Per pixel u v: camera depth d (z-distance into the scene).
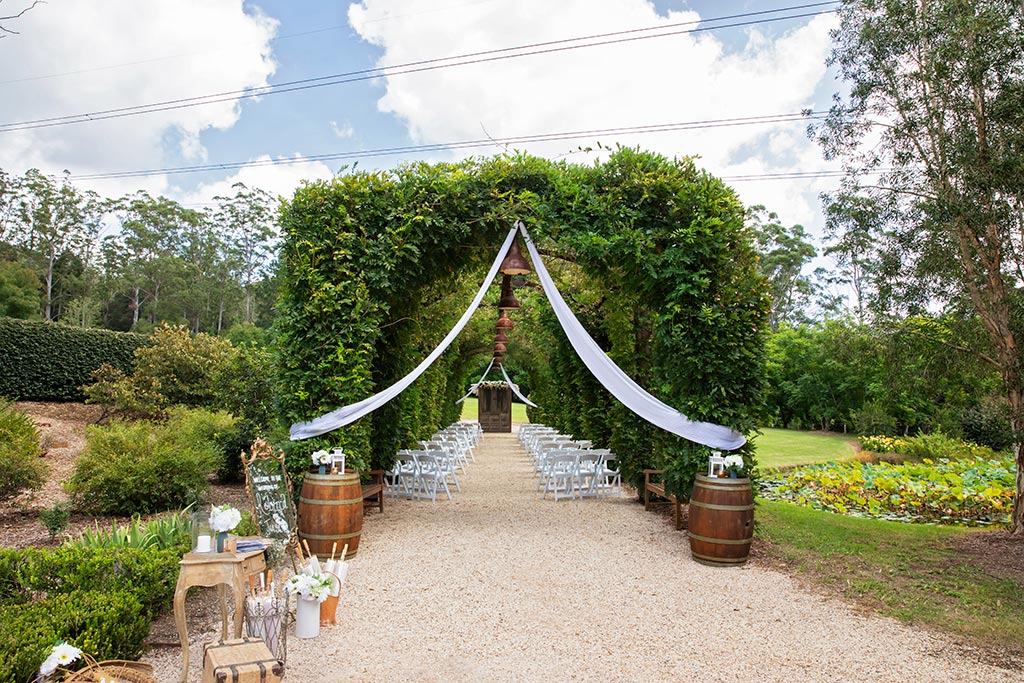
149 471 6.96
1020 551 5.82
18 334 14.66
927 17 5.75
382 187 6.21
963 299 6.40
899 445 14.64
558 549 5.95
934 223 5.84
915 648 3.65
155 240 39.78
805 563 5.43
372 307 6.14
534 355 17.00
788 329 24.27
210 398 13.41
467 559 5.57
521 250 6.51
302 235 6.07
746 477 5.61
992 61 5.38
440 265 6.70
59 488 8.30
